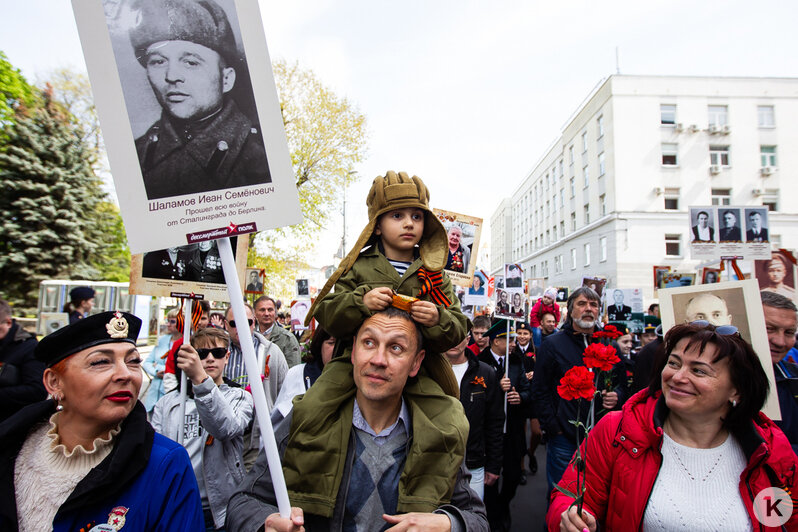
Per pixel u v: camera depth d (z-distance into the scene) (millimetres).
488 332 5254
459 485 1804
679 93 30109
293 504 1603
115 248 26219
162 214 1562
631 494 1925
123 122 1542
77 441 1587
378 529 1651
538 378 4191
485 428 4055
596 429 2135
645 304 29094
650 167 29797
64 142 23094
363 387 1679
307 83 18203
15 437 1548
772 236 29281
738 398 1845
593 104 32969
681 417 1927
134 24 1573
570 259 37781
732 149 29766
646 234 29547
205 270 3330
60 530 1440
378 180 2160
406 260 2166
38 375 3479
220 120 1643
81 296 6859
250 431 3189
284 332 6047
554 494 2172
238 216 1643
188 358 2734
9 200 21922
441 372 1986
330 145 18672
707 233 6191
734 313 2506
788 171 29688
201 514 1677
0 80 20938
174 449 1654
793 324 2766
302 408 1715
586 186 34844
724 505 1801
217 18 1664
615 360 2070
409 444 1740
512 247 67250
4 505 1462
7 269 21484
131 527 1493
